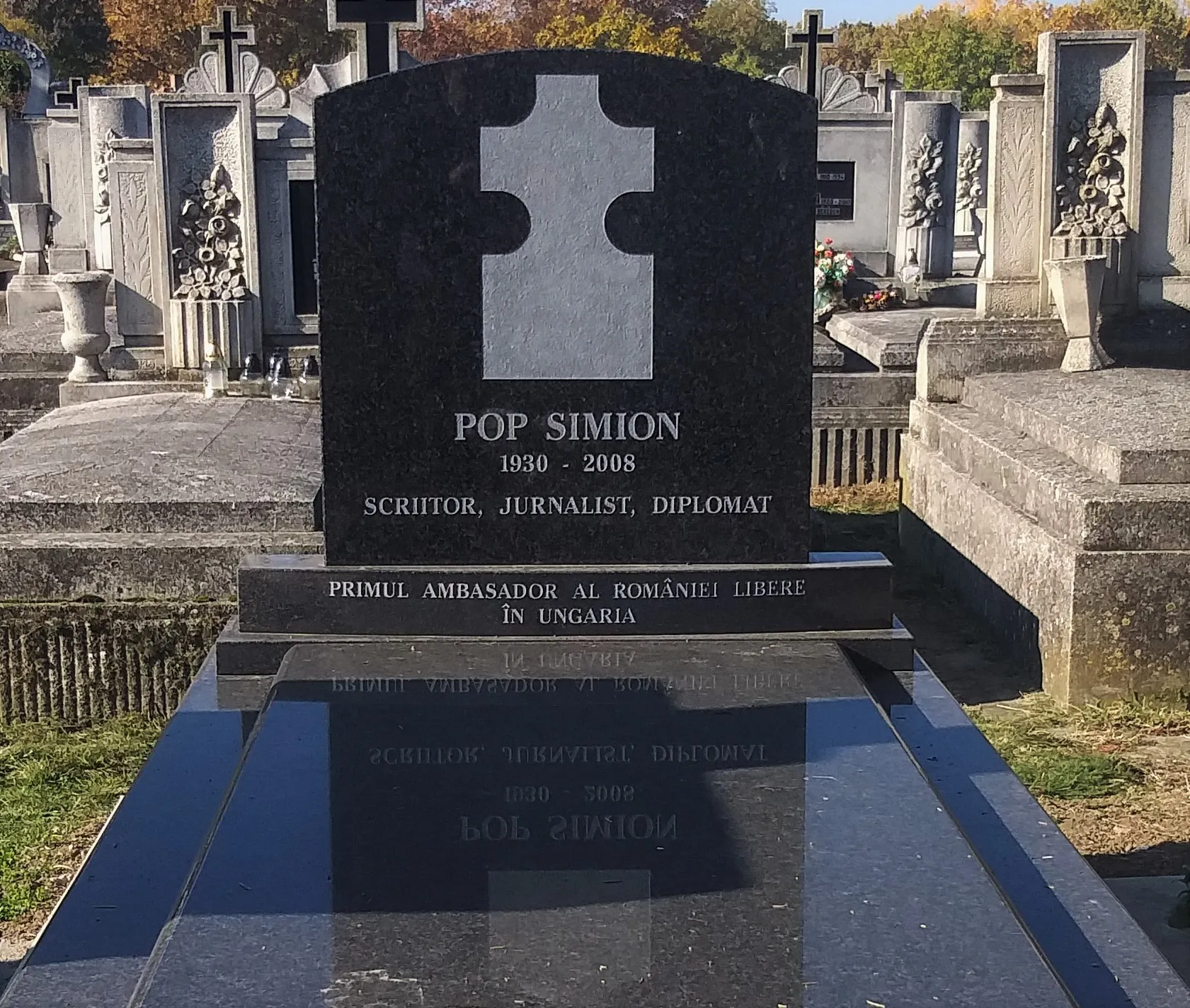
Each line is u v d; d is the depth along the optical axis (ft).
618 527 13.48
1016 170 29.89
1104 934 9.11
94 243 54.44
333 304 13.05
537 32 201.26
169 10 163.02
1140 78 28.99
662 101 12.88
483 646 13.20
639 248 13.07
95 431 24.81
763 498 13.51
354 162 12.87
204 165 34.17
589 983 7.77
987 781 11.34
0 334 42.04
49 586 20.43
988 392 27.84
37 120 69.46
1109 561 20.84
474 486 13.37
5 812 17.72
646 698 11.94
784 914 8.50
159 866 9.75
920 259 47.32
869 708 11.73
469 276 13.05
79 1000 8.21
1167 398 25.02
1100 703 21.09
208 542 20.47
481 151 12.88
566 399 13.26
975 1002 7.65
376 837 9.45
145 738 19.84
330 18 30.01
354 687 12.16
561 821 9.62
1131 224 29.48
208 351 33.94
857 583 13.47
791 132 12.95
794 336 13.24
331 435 13.28
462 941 8.20
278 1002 7.62
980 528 25.34
